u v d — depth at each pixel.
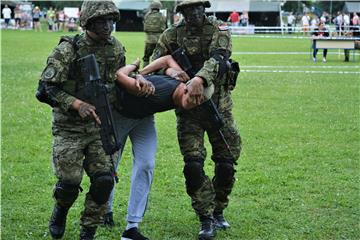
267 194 7.55
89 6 5.21
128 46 34.78
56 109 5.46
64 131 5.45
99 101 5.21
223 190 6.22
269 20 66.00
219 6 63.19
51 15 56.84
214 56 5.63
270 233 6.18
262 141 10.59
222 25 5.88
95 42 5.38
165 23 17.92
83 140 5.45
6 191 7.53
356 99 15.68
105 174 5.43
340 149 10.06
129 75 5.51
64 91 5.32
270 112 13.52
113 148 5.25
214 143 6.09
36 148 9.92
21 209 6.89
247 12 61.84
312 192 7.66
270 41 45.38
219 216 6.32
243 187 7.80
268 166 8.91
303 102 15.08
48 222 6.47
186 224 6.46
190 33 5.82
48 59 5.31
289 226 6.39
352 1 52.19
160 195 7.49
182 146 5.93
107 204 5.61
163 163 9.04
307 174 8.49
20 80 18.64
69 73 5.36
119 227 6.37
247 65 25.69
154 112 5.63
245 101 15.10
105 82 5.46
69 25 55.19
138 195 5.73
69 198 5.54
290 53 32.03
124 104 5.55
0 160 9.10
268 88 17.66
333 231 6.26
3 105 14.04
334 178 8.30
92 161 5.46
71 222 6.48
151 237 6.05
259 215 6.74
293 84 18.66
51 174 8.38
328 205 7.12
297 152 9.78
